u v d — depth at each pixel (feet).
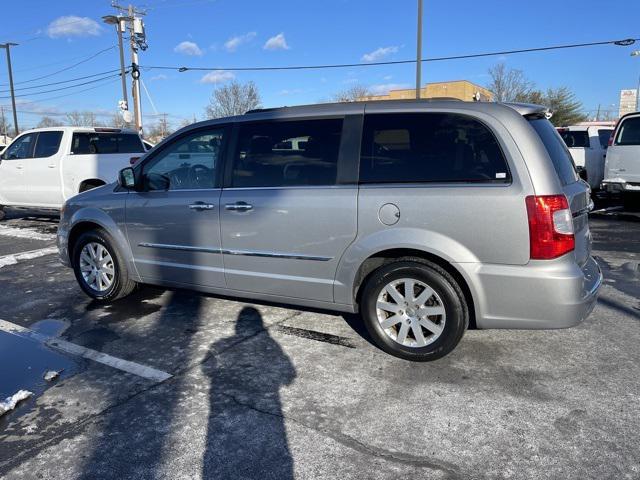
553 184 10.93
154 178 15.78
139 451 9.27
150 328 15.17
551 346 13.37
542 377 11.72
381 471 8.64
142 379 12.01
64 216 17.98
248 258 14.08
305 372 12.19
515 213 10.90
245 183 14.10
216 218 14.40
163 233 15.61
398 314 12.48
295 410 10.55
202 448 9.33
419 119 12.14
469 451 9.11
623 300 16.94
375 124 12.53
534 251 10.87
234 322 15.51
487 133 11.40
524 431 9.66
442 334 12.03
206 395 11.21
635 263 21.83
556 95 142.61
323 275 13.09
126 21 92.89
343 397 11.02
